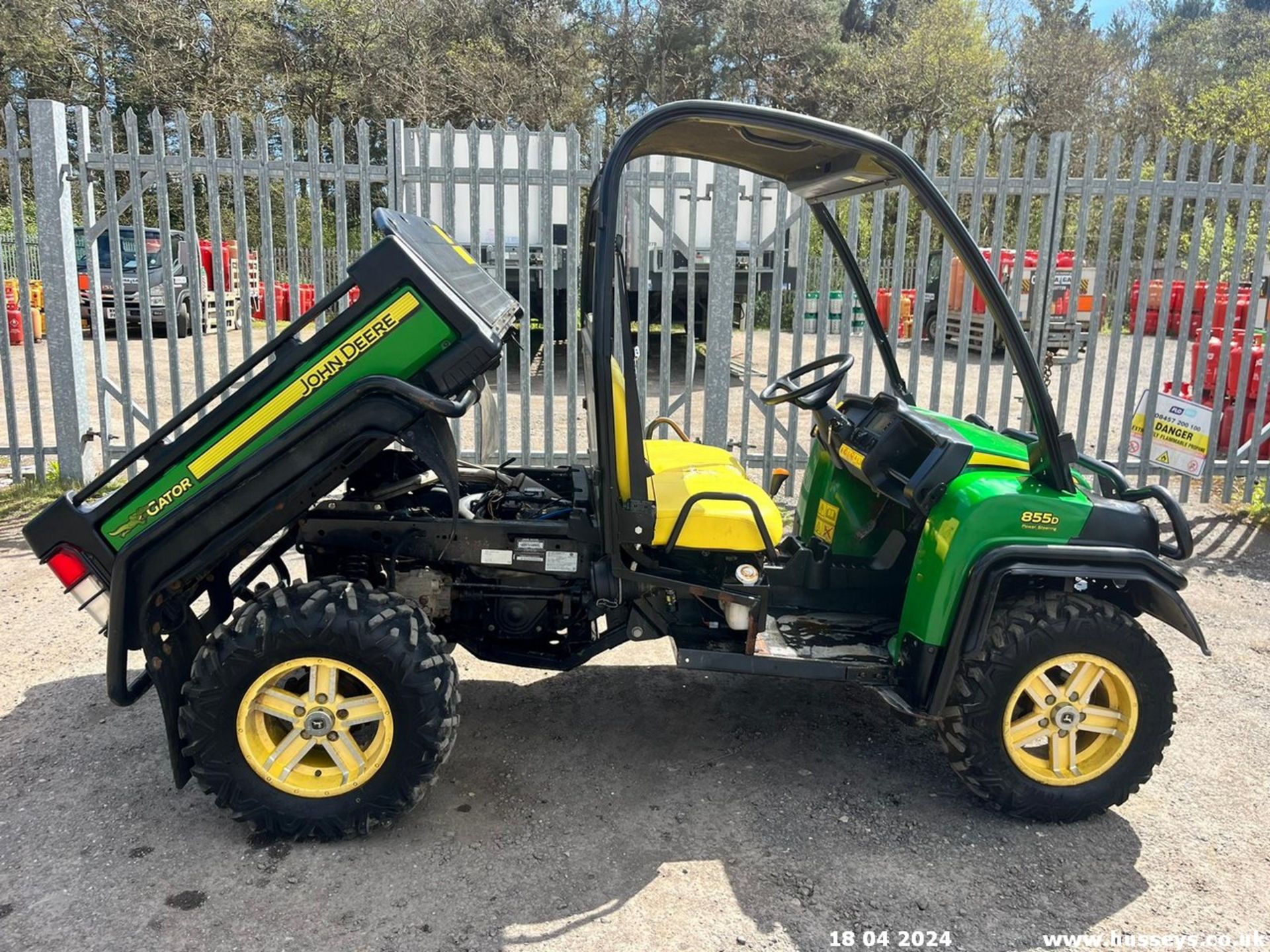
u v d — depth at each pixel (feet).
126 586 9.40
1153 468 22.76
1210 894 9.39
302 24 110.83
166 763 11.30
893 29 134.62
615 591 10.34
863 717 13.00
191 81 102.73
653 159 31.63
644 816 10.48
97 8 102.32
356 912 8.80
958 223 9.58
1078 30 128.98
